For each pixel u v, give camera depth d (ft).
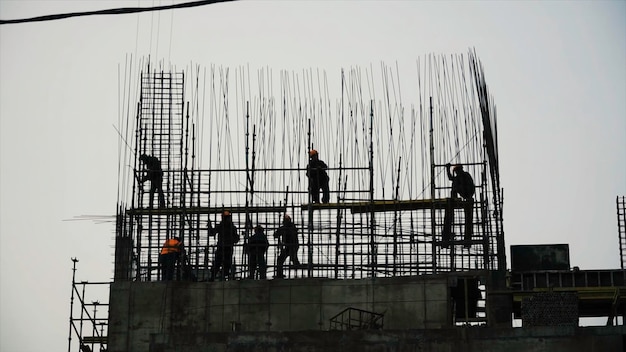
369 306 142.82
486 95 154.30
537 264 145.79
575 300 136.67
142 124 165.48
